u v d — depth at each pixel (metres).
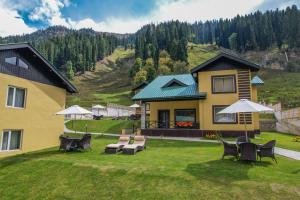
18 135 12.65
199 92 20.48
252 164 9.13
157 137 19.97
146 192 6.88
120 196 6.86
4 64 11.70
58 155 11.51
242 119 19.02
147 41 101.50
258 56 104.19
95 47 129.38
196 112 22.50
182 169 8.31
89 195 7.11
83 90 87.38
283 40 107.06
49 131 14.84
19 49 12.59
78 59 114.88
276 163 9.32
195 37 147.62
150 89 23.84
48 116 14.81
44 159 10.36
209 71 20.38
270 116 34.16
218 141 16.64
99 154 11.77
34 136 13.54
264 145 9.55
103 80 103.06
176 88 22.72
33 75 13.66
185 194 6.57
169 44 92.62
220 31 136.62
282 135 22.02
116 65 127.56
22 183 8.23
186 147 14.14
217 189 6.67
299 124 22.06
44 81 14.58
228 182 7.04
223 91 19.88
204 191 6.62
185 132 20.50
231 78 19.80
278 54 99.75
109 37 161.75
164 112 23.88
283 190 6.45
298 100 41.84
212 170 8.19
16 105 12.52
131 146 12.20
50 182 8.10
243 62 19.08
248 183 6.92
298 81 65.00
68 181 8.03
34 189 7.78
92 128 29.06
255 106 10.79
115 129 27.64
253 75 23.47
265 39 109.62
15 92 12.49
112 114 48.03
